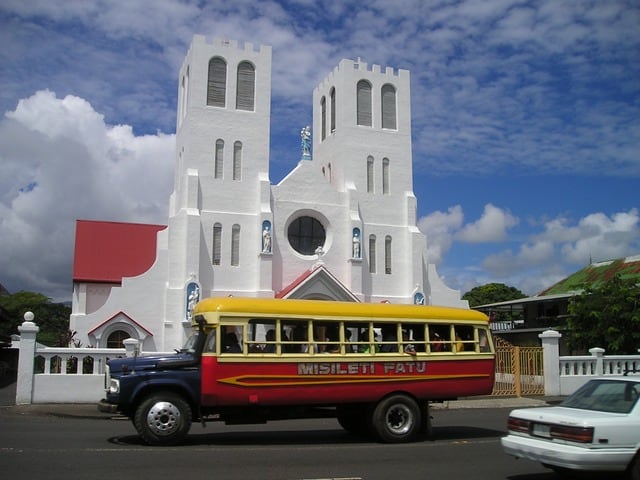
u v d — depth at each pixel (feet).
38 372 90.84
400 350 56.39
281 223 140.26
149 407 49.93
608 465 35.17
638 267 173.88
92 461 42.34
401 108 156.56
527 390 98.89
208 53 141.28
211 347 51.31
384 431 53.93
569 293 172.04
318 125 164.96
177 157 150.71
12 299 258.78
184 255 131.85
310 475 39.14
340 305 55.62
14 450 46.47
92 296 151.43
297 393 52.65
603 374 102.06
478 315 60.49
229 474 38.81
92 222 160.76
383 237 148.87
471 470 42.16
